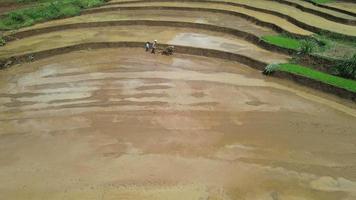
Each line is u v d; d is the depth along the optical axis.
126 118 19.11
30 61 26.03
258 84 23.00
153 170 15.46
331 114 19.83
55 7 33.91
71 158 16.20
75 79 23.38
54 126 18.50
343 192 14.58
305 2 35.84
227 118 19.22
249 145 17.17
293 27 29.72
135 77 23.55
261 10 34.03
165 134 17.81
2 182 14.90
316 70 24.03
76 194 14.28
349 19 29.92
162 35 29.97
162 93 21.53
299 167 15.86
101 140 17.38
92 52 27.72
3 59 25.16
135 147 16.86
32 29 30.20
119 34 30.19
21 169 15.59
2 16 31.45
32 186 14.68
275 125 18.73
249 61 25.53
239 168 15.70
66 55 27.22
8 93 21.77
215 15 34.09
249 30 30.00
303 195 14.38
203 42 28.55
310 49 25.23
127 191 14.41
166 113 19.55
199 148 16.86
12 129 18.30
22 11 32.44
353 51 25.11
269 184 14.88
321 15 32.12
